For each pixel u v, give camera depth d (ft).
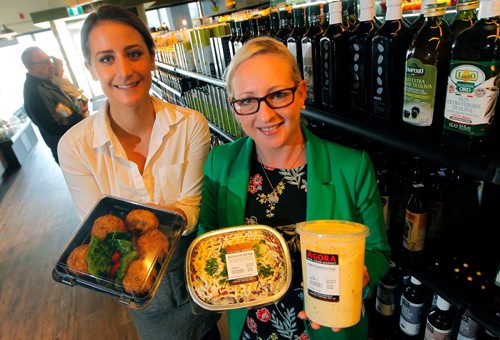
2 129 19.24
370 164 3.22
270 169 3.38
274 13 5.34
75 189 4.00
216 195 3.64
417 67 2.99
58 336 7.75
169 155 4.00
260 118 2.82
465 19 3.06
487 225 3.77
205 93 9.20
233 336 3.87
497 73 2.43
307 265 2.46
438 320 4.20
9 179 18.12
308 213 3.17
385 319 5.21
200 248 2.94
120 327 7.68
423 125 3.13
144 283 2.71
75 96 12.85
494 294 3.09
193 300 2.74
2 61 28.07
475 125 2.62
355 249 2.31
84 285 2.82
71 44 29.66
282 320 3.53
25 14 26.20
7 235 12.64
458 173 3.70
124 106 3.65
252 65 2.72
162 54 12.01
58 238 11.92
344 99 4.29
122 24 3.34
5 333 8.07
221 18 8.13
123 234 2.95
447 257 3.66
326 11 4.51
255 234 2.95
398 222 4.31
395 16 3.24
